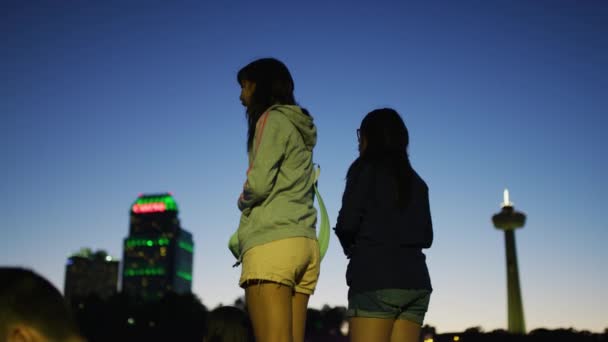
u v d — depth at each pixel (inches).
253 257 178.9
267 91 195.3
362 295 202.1
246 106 198.1
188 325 6491.1
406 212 207.9
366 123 219.3
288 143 185.5
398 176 208.7
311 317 5388.8
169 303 6796.3
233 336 247.8
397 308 201.0
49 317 72.4
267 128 183.0
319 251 195.9
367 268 203.0
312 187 197.5
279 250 178.2
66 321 74.0
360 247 207.2
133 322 6653.5
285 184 184.7
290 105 191.5
